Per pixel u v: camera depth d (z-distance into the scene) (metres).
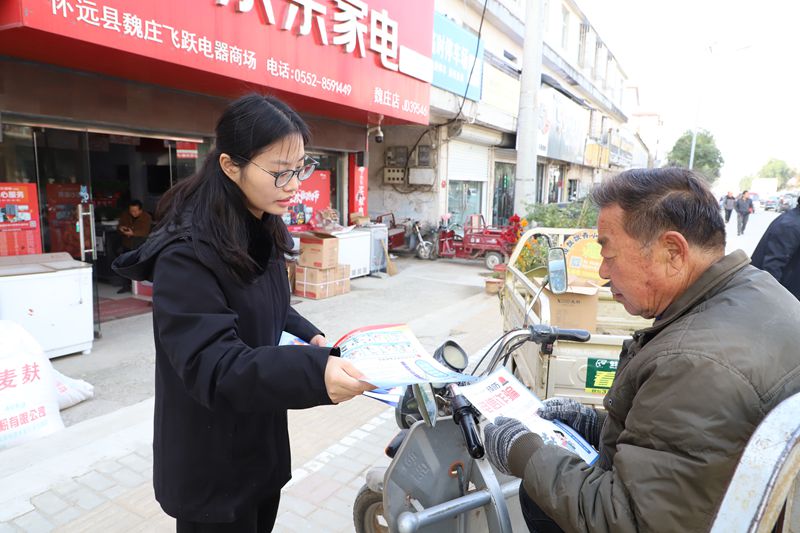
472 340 5.52
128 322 5.79
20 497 2.62
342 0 6.09
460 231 12.66
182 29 4.43
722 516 0.90
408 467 1.64
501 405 1.66
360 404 3.87
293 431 3.45
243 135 1.24
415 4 7.61
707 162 52.00
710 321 1.06
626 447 1.05
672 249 1.16
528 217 7.19
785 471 0.86
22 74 4.49
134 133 5.63
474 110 11.50
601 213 1.25
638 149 37.16
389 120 8.46
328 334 5.73
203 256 1.23
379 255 9.34
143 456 3.03
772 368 0.97
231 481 1.41
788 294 1.12
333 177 8.95
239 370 1.10
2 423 3.08
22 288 4.22
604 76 25.67
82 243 5.17
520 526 1.89
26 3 3.42
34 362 3.30
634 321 3.54
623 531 1.02
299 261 7.45
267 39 5.24
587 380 2.61
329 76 6.14
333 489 2.82
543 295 2.66
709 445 0.95
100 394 3.95
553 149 14.77
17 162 4.73
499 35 13.73
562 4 17.83
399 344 1.34
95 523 2.46
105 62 4.51
